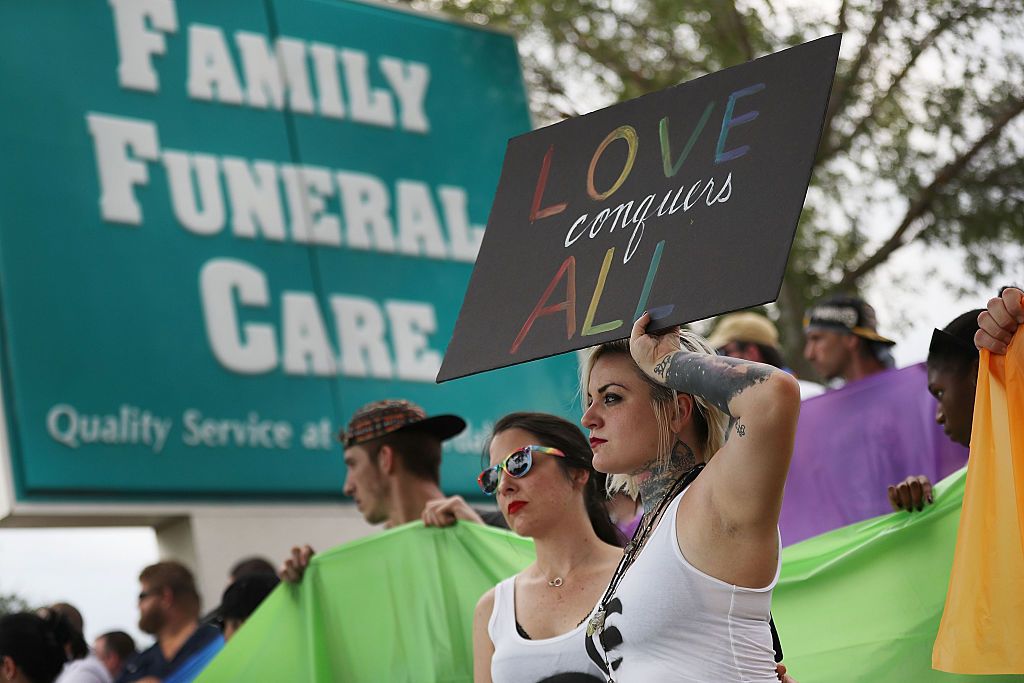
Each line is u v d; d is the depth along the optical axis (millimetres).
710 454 3789
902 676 5078
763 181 3484
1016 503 4141
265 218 13484
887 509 6938
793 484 7176
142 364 12422
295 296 13414
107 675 8148
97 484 11898
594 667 4031
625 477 4078
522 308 3836
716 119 3668
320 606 6250
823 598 5285
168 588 8328
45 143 12523
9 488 11547
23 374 11844
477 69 15297
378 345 13727
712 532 3504
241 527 12695
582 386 4008
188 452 12422
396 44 14836
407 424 6562
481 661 4449
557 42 18406
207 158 13320
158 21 13414
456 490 13469
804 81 3535
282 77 14000
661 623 3529
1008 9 16609
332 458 13148
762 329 8312
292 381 13148
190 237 13023
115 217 12664
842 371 8016
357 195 14086
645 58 18562
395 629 6105
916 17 16875
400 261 14156
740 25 17766
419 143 14648
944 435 6879
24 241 12180
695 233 3559
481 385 14039
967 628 4242
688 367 3512
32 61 12672
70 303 12227
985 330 4230
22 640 7332
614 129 3891
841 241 17719
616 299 3645
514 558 5996
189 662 7707
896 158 17219
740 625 3510
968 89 16719
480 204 14844
